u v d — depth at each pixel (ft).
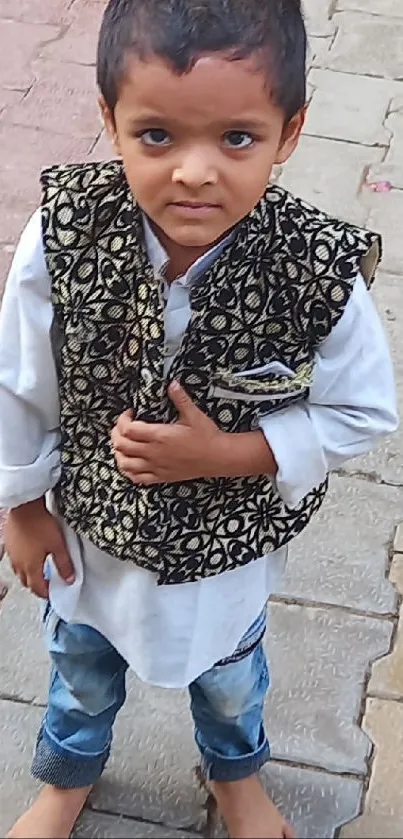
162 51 3.47
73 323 4.02
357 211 9.30
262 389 4.05
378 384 4.19
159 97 3.51
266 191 3.99
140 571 4.43
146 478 4.13
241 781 5.31
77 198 3.98
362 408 4.20
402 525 6.92
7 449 4.40
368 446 4.33
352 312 4.01
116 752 5.73
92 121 10.16
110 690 5.15
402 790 5.64
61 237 3.98
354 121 10.35
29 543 4.68
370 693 6.04
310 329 4.01
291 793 5.61
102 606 4.68
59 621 4.92
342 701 5.99
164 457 4.07
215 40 3.48
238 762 5.24
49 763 5.25
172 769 5.67
